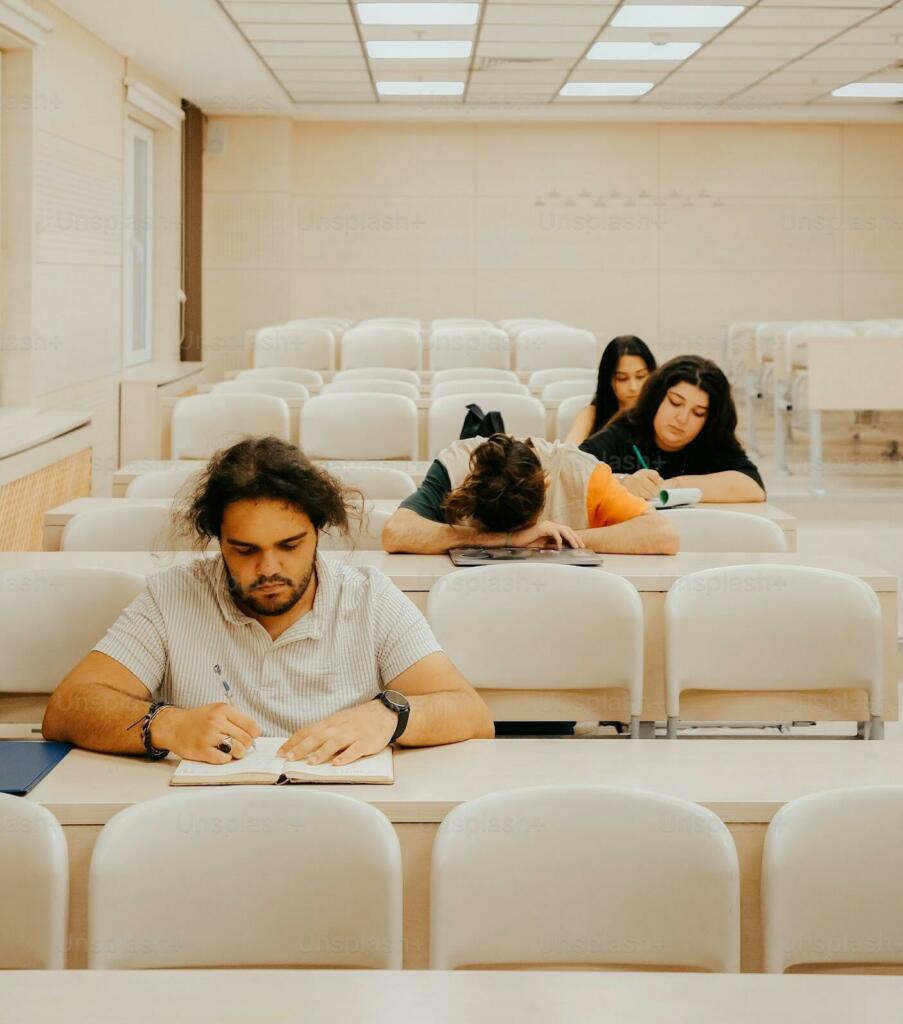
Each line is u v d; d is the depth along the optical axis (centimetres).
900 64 1007
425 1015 128
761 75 1055
